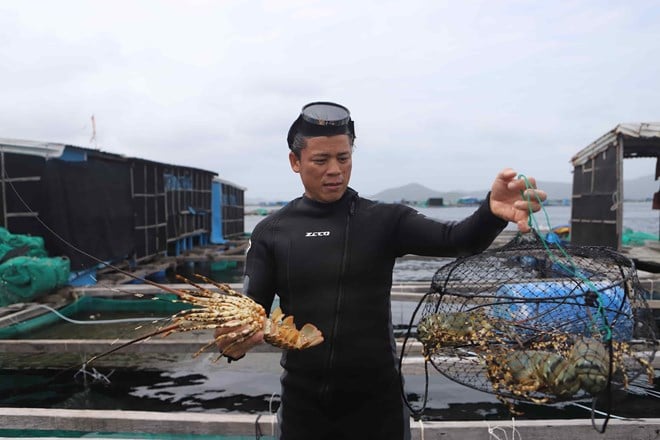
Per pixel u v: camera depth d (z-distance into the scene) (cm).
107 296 1020
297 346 198
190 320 195
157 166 1678
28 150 1062
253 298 231
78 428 424
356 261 228
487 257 278
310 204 242
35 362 693
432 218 230
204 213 2303
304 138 224
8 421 429
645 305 240
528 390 208
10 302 936
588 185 1552
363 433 227
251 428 411
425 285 1080
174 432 418
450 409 564
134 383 646
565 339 228
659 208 1833
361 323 227
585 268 278
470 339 245
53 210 1080
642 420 401
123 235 1390
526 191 178
